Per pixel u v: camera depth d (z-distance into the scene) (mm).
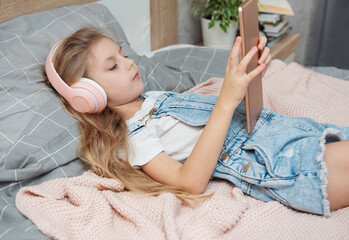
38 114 975
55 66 1033
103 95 997
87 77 1029
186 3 2160
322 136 851
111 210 826
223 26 1881
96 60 1020
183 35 2236
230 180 936
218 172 966
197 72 1516
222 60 1585
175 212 820
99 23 1368
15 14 1205
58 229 740
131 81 1062
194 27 2314
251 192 921
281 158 887
